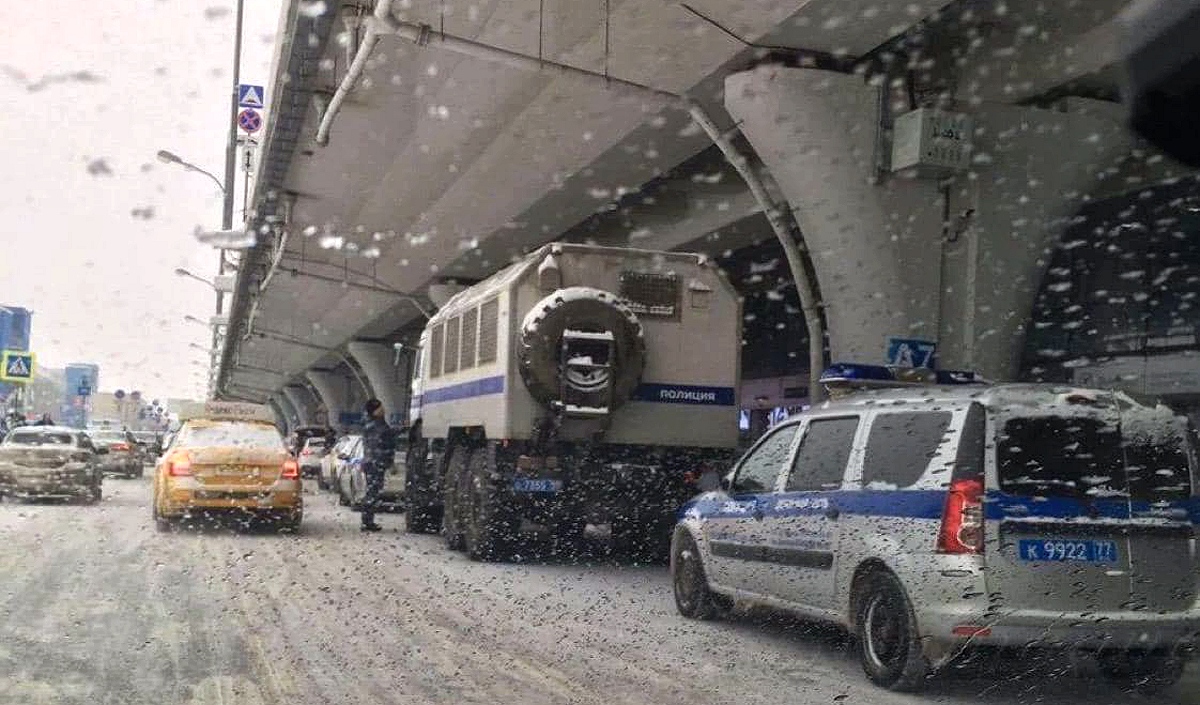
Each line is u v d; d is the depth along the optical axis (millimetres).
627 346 11992
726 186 20734
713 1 13211
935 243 14633
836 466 7156
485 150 21047
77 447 20906
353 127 20422
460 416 14078
